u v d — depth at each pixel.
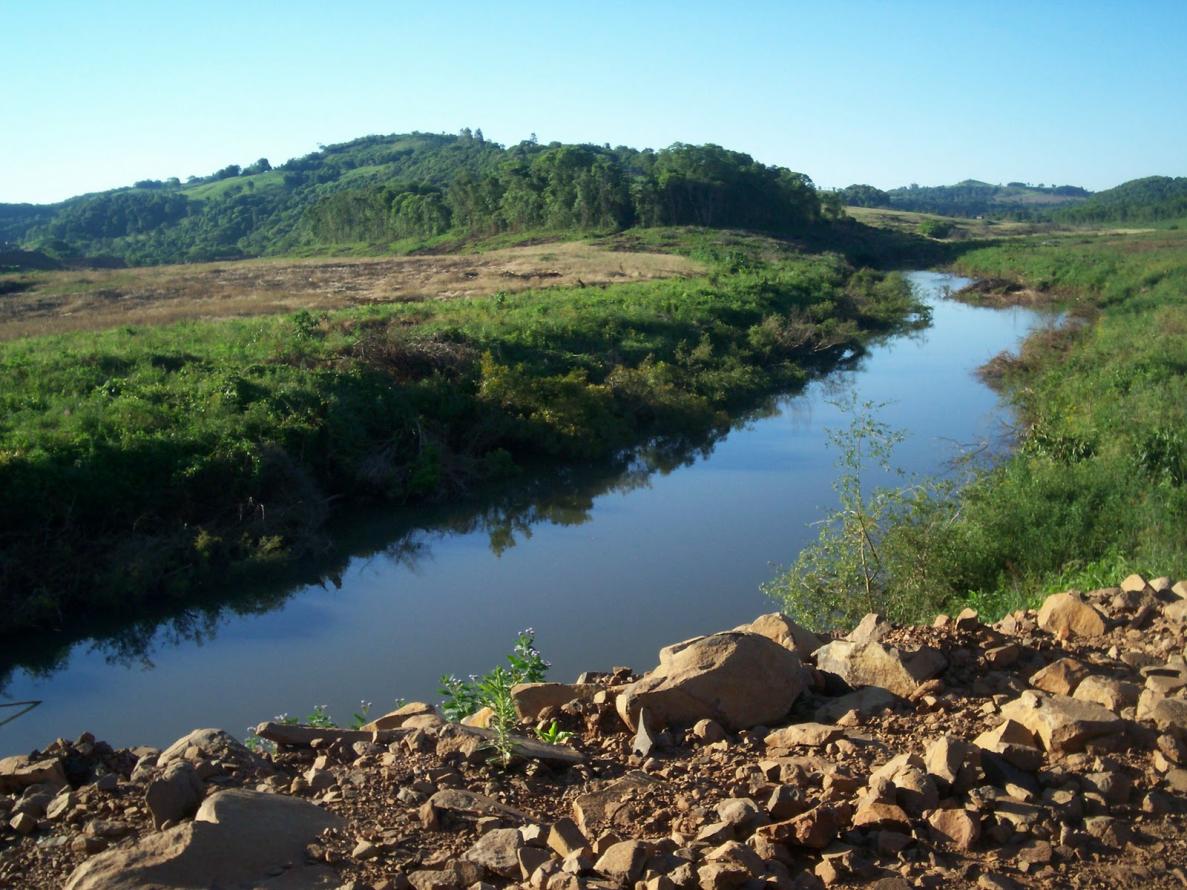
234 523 15.20
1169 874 3.02
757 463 20.09
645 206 77.19
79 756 4.15
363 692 10.59
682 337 30.25
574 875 2.91
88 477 14.25
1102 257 54.25
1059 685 4.52
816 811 3.21
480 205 86.38
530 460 20.83
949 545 9.80
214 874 2.90
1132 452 13.37
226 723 10.06
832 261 58.78
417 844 3.27
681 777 3.89
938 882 2.99
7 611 12.55
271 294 40.41
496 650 11.45
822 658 5.09
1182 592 5.92
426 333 23.72
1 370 18.89
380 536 16.28
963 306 47.50
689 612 12.27
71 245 126.88
